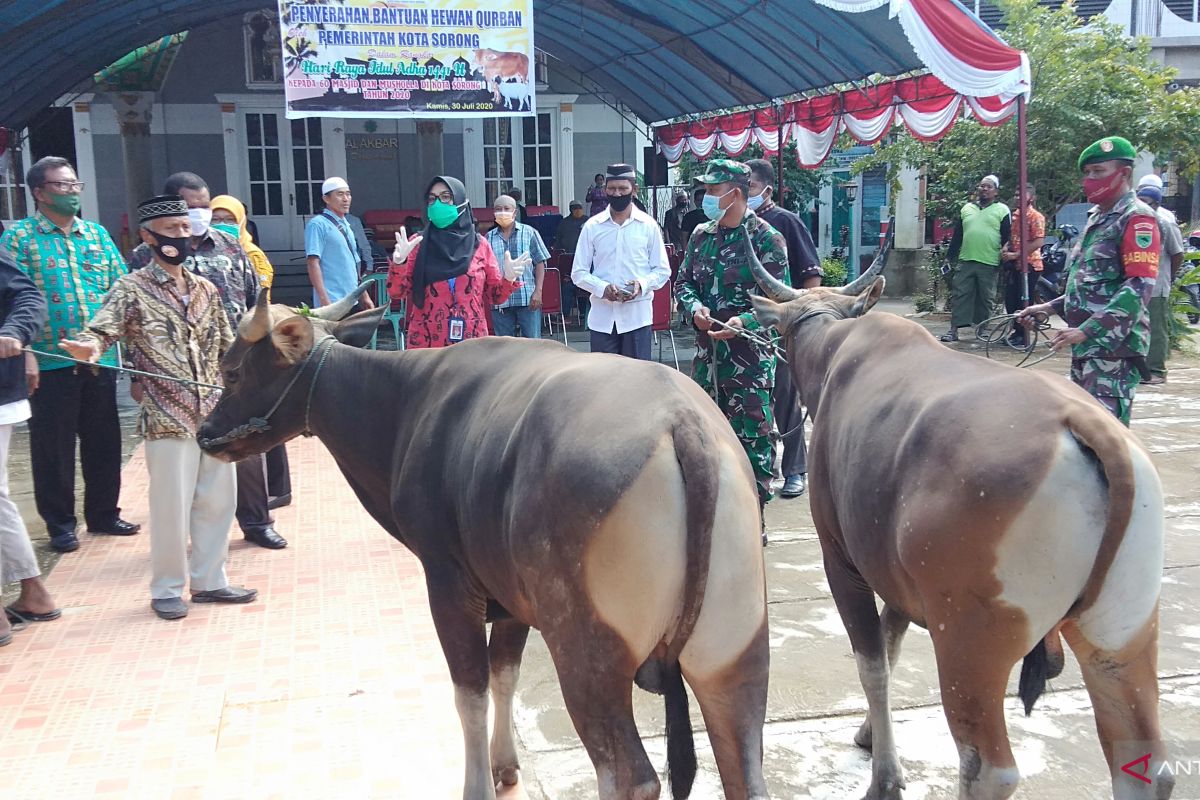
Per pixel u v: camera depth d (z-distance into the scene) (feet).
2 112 44.04
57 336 19.12
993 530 7.84
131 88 51.52
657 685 8.46
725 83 45.60
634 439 7.82
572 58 53.11
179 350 16.08
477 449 9.17
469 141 57.06
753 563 8.12
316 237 24.99
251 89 54.65
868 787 11.39
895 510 8.79
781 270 18.26
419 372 10.61
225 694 13.93
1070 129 45.91
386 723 13.10
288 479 22.95
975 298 41.14
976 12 59.52
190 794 11.53
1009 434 8.02
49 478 19.65
